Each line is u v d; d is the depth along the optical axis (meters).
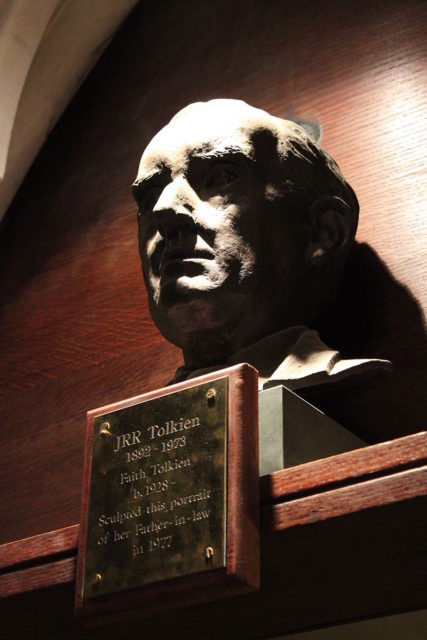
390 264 2.34
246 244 2.12
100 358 2.66
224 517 1.74
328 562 1.83
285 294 2.16
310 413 1.97
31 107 2.96
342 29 2.69
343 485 1.73
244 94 2.76
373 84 2.57
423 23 2.58
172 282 2.10
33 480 2.59
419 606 1.91
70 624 2.05
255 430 1.82
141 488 1.85
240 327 2.12
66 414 2.63
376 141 2.50
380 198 2.43
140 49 3.01
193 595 1.74
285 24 2.79
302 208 2.21
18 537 2.54
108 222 2.82
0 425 2.71
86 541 1.87
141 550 1.80
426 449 1.69
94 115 3.00
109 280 2.74
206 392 1.85
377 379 2.10
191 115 2.25
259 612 1.97
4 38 2.83
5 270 2.93
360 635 1.99
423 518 1.71
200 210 2.14
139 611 1.79
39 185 3.00
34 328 2.80
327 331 2.32
